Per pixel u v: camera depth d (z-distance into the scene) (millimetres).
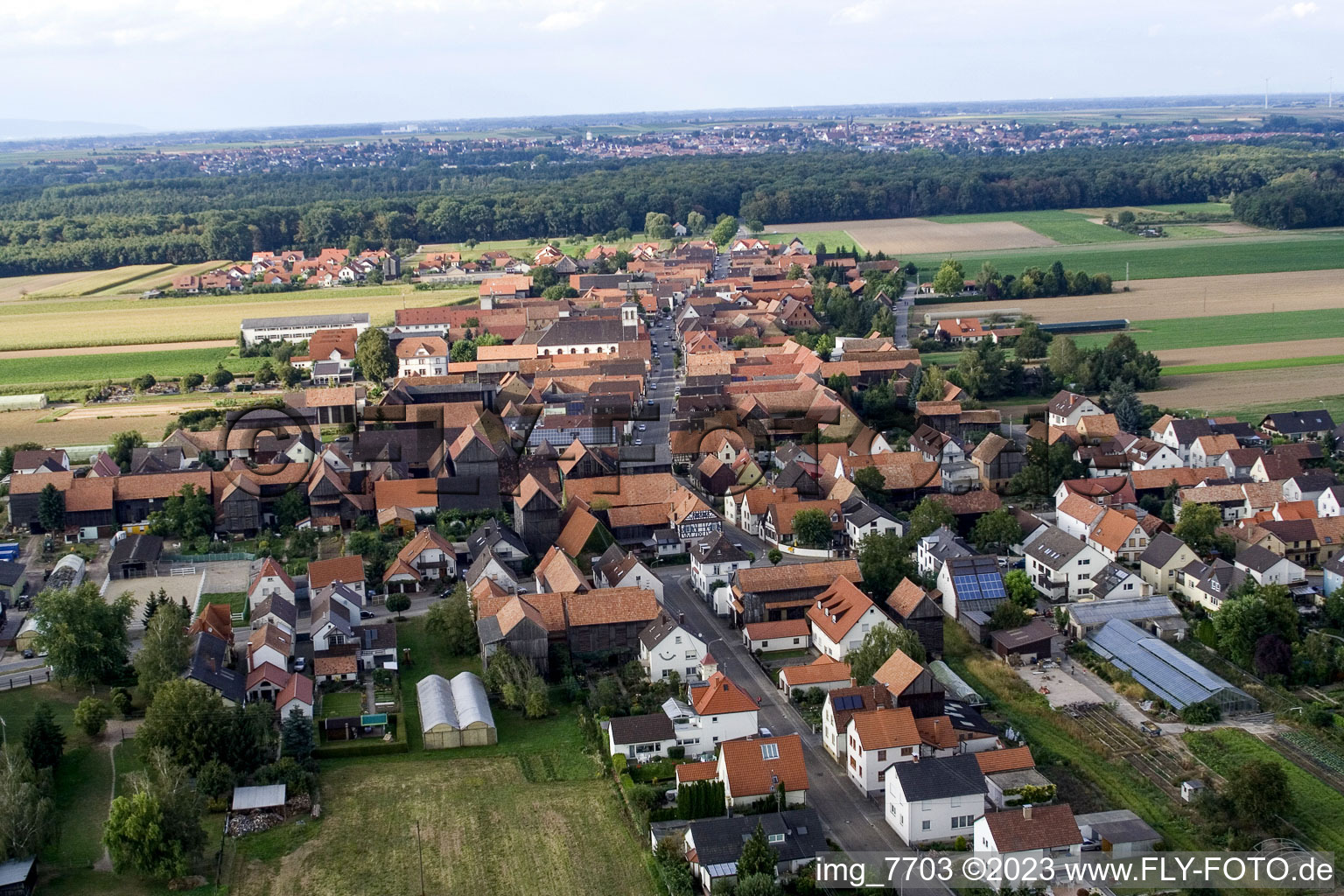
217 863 119562
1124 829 121188
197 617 170250
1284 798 123312
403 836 124750
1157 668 156375
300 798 130625
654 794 128500
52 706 149250
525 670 156500
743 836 117938
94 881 115562
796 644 170375
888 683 143375
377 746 142750
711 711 140000
